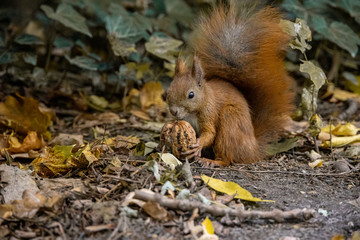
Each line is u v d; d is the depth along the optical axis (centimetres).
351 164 777
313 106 834
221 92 767
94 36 1298
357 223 552
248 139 757
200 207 543
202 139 752
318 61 1258
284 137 870
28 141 798
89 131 955
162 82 1158
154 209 533
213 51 815
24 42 1054
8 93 1104
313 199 624
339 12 1200
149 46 1073
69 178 667
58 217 534
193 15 1320
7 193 586
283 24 809
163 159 673
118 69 1173
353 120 1044
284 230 530
